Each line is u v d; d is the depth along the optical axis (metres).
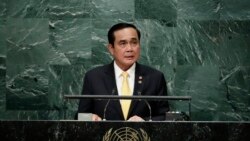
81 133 8.92
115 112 12.10
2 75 17.45
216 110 17.58
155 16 17.66
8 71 17.45
